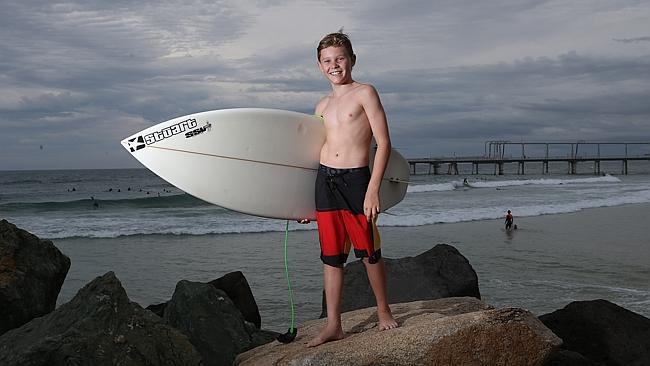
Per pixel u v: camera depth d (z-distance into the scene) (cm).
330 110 356
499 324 308
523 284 1125
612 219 2325
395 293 664
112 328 324
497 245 1642
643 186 4628
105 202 2914
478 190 4194
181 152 367
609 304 549
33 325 339
